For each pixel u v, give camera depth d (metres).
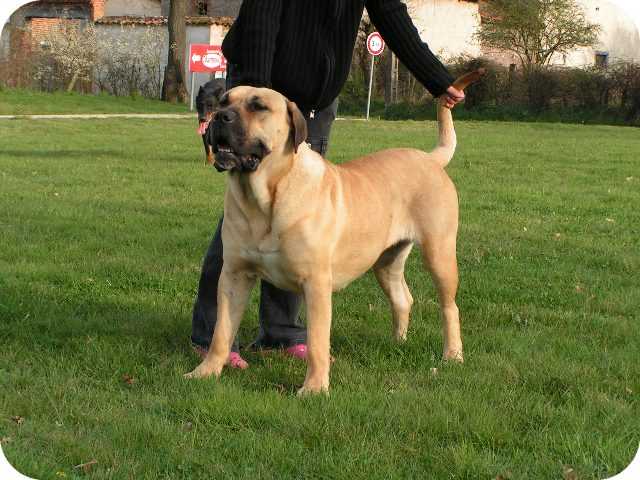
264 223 4.33
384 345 5.20
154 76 35.53
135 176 12.52
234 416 3.92
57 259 7.15
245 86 4.29
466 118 30.39
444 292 5.07
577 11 32.62
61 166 13.41
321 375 4.39
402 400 4.14
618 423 3.97
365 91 33.53
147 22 35.41
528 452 3.71
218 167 4.14
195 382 4.35
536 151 17.89
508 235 8.80
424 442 3.75
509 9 32.62
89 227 8.59
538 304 6.30
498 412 4.04
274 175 4.26
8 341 4.96
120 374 4.52
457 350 5.04
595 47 33.97
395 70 32.66
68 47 33.91
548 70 30.27
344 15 4.82
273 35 4.62
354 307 6.01
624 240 8.75
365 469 3.46
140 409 4.03
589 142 20.56
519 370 4.67
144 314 5.65
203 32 34.69
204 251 7.70
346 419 3.90
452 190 5.14
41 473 3.33
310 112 5.03
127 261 7.07
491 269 7.26
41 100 28.31
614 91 29.14
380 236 4.80
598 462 3.62
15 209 9.38
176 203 10.23
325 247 4.38
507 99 30.70
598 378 4.58
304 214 4.30
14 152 15.38
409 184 4.99
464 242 8.39
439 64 5.23
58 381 4.32
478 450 3.71
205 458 3.52
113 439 3.67
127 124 22.62
